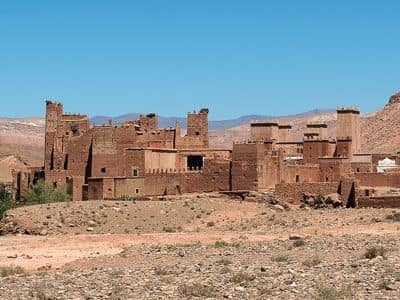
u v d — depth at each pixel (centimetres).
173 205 9994
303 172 12081
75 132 13100
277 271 4722
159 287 4403
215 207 10069
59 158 12925
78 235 8644
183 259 5803
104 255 6600
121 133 12181
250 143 11188
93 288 4497
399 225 8056
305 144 13100
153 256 6116
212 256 5856
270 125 14588
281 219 9350
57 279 4953
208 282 4475
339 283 4225
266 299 3916
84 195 11794
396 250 5562
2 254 7019
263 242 6719
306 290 4078
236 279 4481
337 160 11912
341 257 5359
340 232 7600
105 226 9225
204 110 13100
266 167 11394
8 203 11075
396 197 10406
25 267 6069
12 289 4612
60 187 12056
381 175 11931
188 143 12938
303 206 10956
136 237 7988
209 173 11406
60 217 9319
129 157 11819
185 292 4203
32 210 9438
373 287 4081
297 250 5950
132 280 4716
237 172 11200
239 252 6025
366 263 4894
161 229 9081
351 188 11025
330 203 10944
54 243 7781
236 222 9406
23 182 13175
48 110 13112
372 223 8456
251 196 10894
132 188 11638
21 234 9038
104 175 12181
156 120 13238
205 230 8812
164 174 11600
